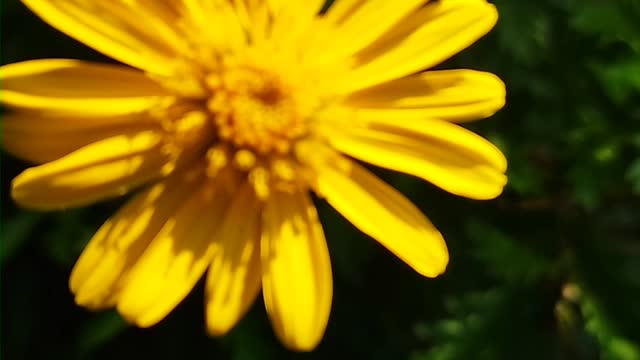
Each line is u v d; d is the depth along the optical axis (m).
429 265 0.20
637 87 0.23
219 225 0.20
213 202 0.20
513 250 0.23
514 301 0.23
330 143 0.20
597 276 0.23
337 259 0.22
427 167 0.20
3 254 0.22
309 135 0.20
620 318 0.23
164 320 0.23
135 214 0.20
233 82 0.19
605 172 0.23
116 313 0.23
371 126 0.20
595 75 0.23
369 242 0.23
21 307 0.23
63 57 0.22
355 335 0.23
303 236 0.20
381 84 0.20
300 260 0.20
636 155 0.23
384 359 0.23
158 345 0.23
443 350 0.23
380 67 0.20
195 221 0.20
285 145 0.19
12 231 0.22
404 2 0.20
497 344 0.23
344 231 0.22
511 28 0.22
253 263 0.20
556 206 0.23
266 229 0.20
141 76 0.19
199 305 0.23
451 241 0.23
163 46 0.19
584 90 0.23
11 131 0.19
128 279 0.20
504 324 0.23
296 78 0.19
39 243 0.23
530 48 0.22
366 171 0.20
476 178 0.20
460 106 0.20
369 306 0.23
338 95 0.20
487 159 0.20
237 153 0.19
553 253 0.23
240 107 0.19
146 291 0.19
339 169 0.20
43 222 0.23
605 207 0.23
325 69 0.20
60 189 0.19
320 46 0.20
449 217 0.23
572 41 0.23
